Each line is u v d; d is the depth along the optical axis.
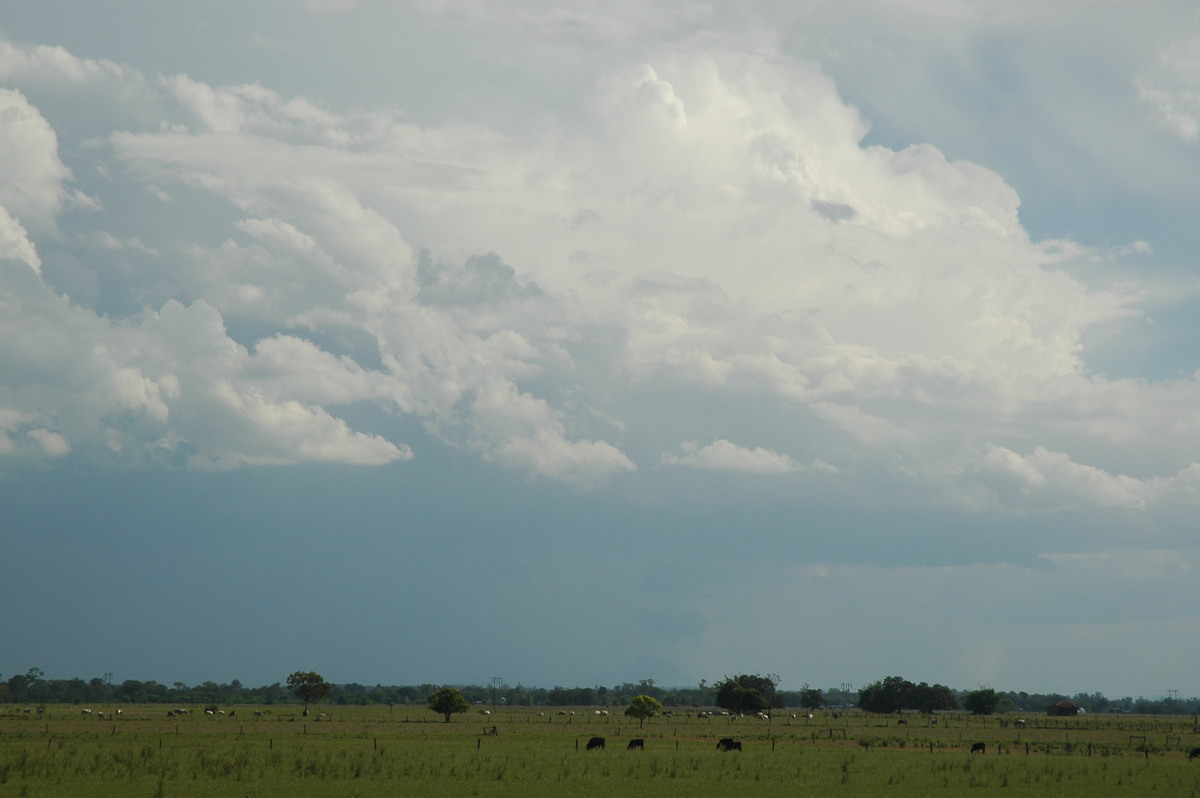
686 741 132.25
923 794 65.94
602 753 99.38
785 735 152.75
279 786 65.00
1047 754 111.50
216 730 146.25
